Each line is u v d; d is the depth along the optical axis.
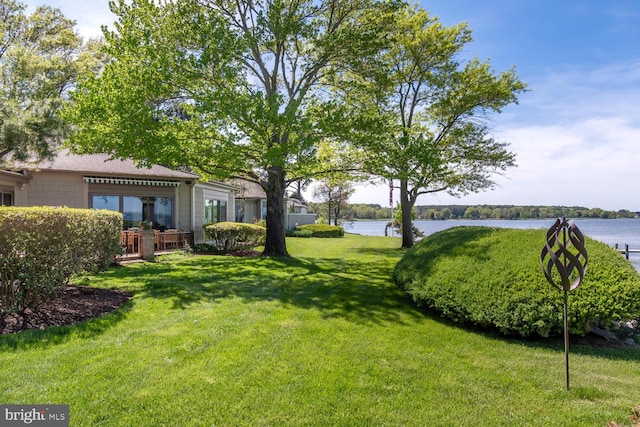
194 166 10.29
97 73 12.23
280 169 12.15
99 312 5.18
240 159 9.71
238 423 2.67
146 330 4.50
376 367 3.69
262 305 5.91
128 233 10.95
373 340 4.48
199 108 8.84
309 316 5.41
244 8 11.35
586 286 4.67
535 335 4.89
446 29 15.03
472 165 16.84
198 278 7.90
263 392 3.11
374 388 3.26
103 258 6.16
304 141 9.19
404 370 3.66
